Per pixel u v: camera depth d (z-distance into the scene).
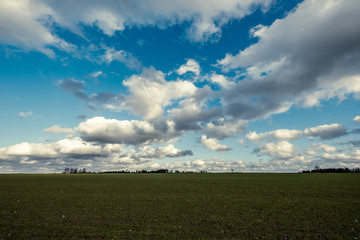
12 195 35.97
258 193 40.22
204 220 19.50
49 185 55.47
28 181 67.81
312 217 20.84
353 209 24.72
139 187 51.47
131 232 15.63
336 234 15.66
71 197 34.09
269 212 23.09
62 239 13.98
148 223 18.33
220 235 15.27
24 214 21.36
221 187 51.62
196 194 38.66
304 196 35.97
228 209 24.70
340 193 39.41
